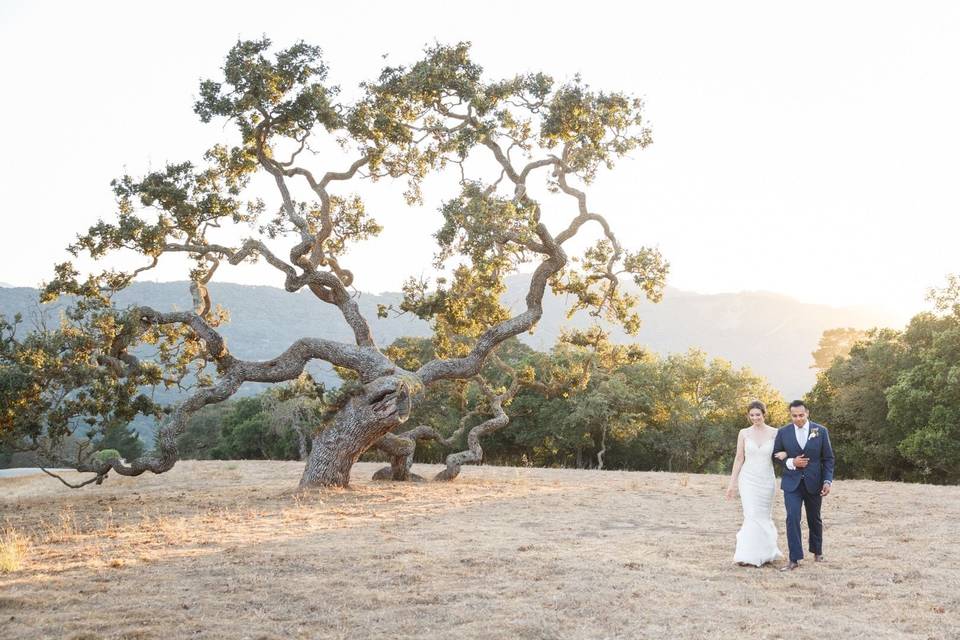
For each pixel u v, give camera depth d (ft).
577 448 180.96
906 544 33.94
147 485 72.79
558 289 76.59
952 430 113.60
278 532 36.65
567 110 63.98
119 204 61.36
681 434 181.78
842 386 148.05
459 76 63.52
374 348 64.08
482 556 30.01
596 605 22.58
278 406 198.29
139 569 27.53
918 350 129.59
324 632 19.90
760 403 30.22
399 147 67.21
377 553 30.55
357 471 84.38
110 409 57.62
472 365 66.85
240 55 59.41
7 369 53.67
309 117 59.82
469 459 71.51
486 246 56.08
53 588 24.54
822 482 29.37
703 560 30.19
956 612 22.20
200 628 20.15
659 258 72.08
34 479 91.25
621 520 42.45
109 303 59.88
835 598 23.89
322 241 65.72
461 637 19.47
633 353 79.82
